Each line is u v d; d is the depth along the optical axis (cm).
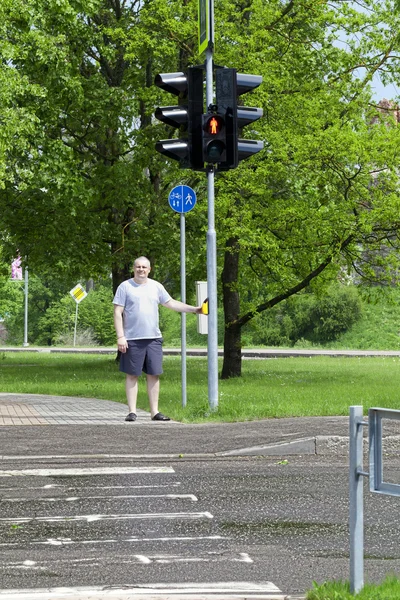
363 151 4119
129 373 2450
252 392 3647
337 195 4378
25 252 5538
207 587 988
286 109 4559
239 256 5006
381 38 4772
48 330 13788
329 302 11844
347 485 1653
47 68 4722
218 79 2367
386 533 1276
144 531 1274
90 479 1697
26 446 2042
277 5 4822
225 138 2359
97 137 5409
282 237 4662
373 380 4603
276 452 2014
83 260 5475
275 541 1218
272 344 11956
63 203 4931
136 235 5425
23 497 1527
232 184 4328
